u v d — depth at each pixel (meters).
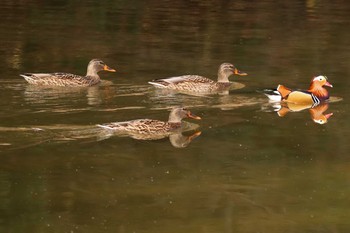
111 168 14.22
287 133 16.98
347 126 17.66
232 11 40.69
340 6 43.94
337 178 14.01
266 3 44.59
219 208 12.52
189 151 15.41
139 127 16.62
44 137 15.91
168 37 31.48
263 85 22.31
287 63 26.08
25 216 12.05
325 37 32.22
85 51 27.70
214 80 23.05
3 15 36.62
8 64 24.75
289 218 12.22
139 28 33.84
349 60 26.67
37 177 13.62
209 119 18.06
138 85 21.80
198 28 34.41
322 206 12.72
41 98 19.52
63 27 33.34
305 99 19.98
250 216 12.24
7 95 19.80
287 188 13.46
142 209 12.42
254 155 15.28
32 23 34.28
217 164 14.67
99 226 11.72
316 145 16.06
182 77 21.41
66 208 12.40
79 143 15.61
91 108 18.61
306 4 44.50
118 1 43.28
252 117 18.34
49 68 24.48
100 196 12.91
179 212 12.34
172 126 17.06
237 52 28.19
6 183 13.31
